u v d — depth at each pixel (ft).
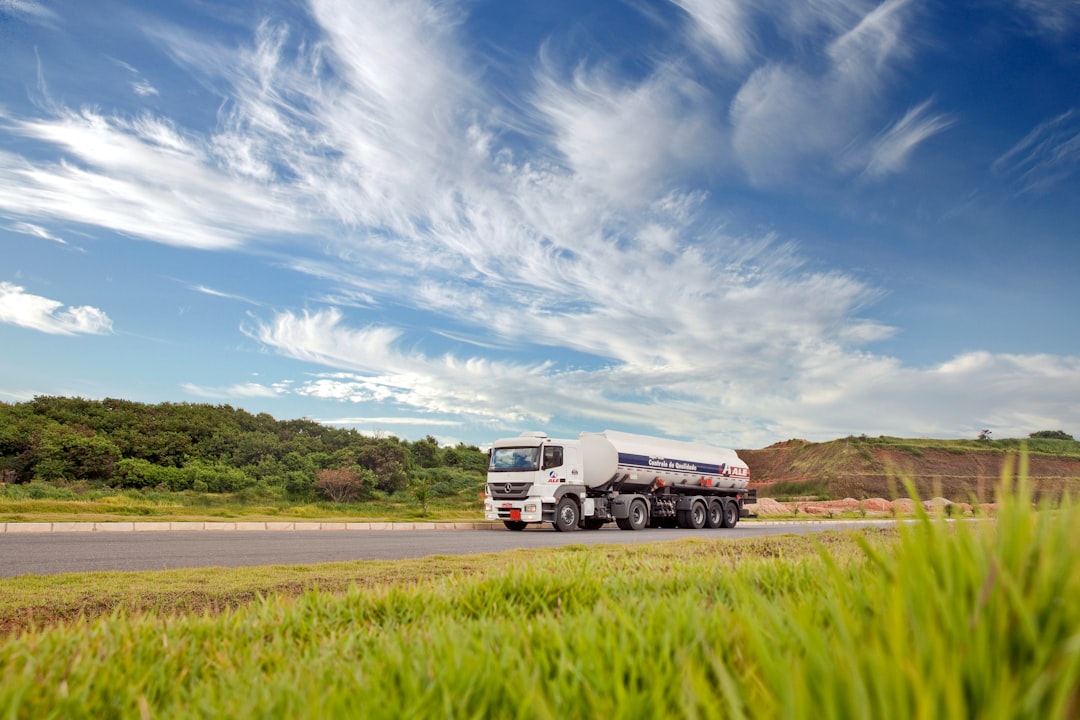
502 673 7.37
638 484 79.82
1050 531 6.14
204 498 104.58
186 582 26.21
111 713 8.39
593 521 77.20
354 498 135.23
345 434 170.09
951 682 4.13
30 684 8.31
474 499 137.69
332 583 26.20
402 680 7.57
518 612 13.67
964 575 5.69
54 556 36.47
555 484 70.13
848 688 4.68
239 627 12.85
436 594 15.24
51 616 20.48
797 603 9.43
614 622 9.34
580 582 15.44
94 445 133.90
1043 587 5.38
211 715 7.63
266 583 25.93
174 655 10.71
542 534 63.52
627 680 7.30
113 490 107.55
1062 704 4.10
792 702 4.70
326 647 10.92
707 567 17.08
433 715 6.62
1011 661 4.96
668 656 7.45
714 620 8.52
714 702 5.67
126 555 37.60
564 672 7.24
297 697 7.38
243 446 151.64
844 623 5.92
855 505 145.48
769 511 137.90
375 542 48.93
